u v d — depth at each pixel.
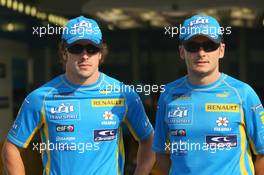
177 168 3.51
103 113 3.58
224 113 3.39
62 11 7.70
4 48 8.59
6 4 7.53
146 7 7.61
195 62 3.39
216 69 3.43
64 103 3.55
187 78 3.54
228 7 7.44
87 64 3.48
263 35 11.55
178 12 7.89
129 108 3.71
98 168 3.55
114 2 7.54
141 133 3.87
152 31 11.46
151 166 3.98
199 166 3.43
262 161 3.49
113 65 11.41
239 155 3.41
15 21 8.29
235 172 3.38
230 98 3.40
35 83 9.40
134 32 11.24
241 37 11.77
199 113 3.43
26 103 3.60
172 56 11.91
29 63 9.34
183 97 3.49
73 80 3.57
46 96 3.56
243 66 11.88
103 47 3.72
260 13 8.26
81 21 3.51
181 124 3.46
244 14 8.40
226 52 11.95
